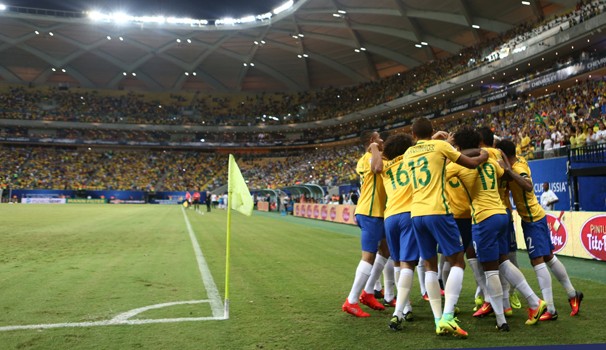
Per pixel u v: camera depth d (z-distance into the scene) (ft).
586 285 21.72
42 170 192.44
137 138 216.95
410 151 14.96
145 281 21.52
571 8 106.32
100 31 173.17
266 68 208.54
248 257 31.19
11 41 178.60
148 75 221.05
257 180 198.39
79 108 212.02
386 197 16.46
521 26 119.24
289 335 13.20
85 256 30.01
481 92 132.67
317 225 70.08
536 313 14.66
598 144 45.96
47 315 15.15
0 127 202.28
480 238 14.79
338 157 184.24
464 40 144.05
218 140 220.02
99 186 192.85
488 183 15.24
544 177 53.42
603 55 86.12
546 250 16.15
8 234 44.91
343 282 21.94
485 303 16.06
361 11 135.64
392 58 170.71
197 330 13.58
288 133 216.13
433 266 14.05
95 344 12.18
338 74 210.59
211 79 223.51
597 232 30.40
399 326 13.99
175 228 55.98
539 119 91.40
